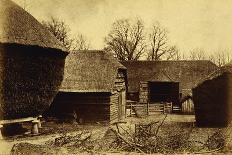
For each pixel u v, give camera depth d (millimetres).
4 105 14062
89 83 20391
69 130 16609
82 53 21703
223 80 16438
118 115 22391
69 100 20391
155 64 33438
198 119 17172
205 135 13742
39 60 14969
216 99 16609
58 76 16422
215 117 16672
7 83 13945
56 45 15766
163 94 31922
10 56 13789
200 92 16859
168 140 11953
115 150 11445
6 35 13648
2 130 14984
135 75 33406
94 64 21141
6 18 14102
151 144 11531
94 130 16719
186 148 11438
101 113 20172
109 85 20125
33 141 13156
